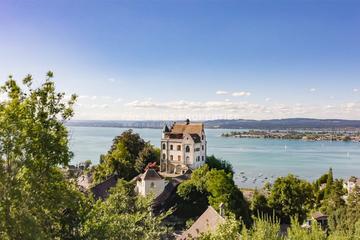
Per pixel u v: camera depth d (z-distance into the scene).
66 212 25.42
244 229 24.84
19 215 21.42
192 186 81.75
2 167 21.58
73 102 24.83
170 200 83.00
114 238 28.05
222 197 76.50
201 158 135.25
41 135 22.75
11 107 21.70
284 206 85.31
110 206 36.50
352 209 75.25
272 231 24.97
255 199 88.44
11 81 23.22
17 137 21.69
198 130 135.88
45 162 23.25
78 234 25.22
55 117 24.17
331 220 79.94
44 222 23.94
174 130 138.50
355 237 28.77
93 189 78.00
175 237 50.56
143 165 122.31
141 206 38.41
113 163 114.00
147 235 32.69
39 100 23.72
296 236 26.27
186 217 79.88
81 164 132.38
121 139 132.88
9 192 21.30
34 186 22.50
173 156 134.00
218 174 82.06
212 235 25.83
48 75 23.95
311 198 100.06
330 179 125.12
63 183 25.00
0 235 21.06
